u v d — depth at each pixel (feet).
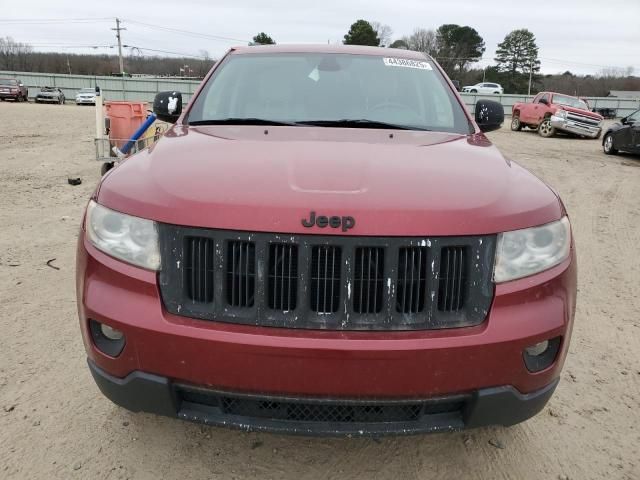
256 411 6.24
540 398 6.49
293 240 5.80
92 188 25.52
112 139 22.65
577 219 23.25
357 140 8.38
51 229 18.40
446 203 6.07
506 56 269.03
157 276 6.14
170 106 10.88
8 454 7.66
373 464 7.75
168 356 6.02
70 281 13.83
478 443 8.27
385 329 5.91
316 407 6.15
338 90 10.44
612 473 7.73
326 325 5.88
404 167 6.94
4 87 126.41
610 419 8.97
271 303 5.96
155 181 6.57
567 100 70.23
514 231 6.19
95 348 6.54
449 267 5.98
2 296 12.78
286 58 11.28
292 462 7.73
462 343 5.88
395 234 5.79
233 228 5.84
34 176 28.45
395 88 10.61
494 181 6.81
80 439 8.04
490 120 10.99
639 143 45.21
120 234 6.35
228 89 10.51
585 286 15.10
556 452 8.13
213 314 5.98
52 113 86.02
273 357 5.82
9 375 9.56
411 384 5.91
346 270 5.81
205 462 7.68
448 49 272.51
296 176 6.43
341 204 5.89
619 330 12.26
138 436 8.14
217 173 6.56
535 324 6.14
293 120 9.72
